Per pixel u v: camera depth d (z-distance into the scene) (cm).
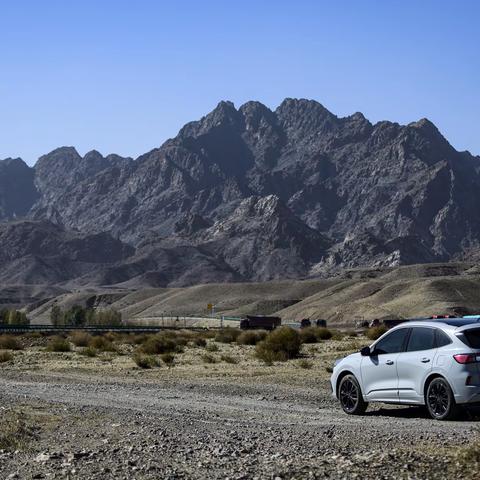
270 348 4362
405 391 1739
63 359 4553
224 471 1140
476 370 1612
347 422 1733
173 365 3891
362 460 1147
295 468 1119
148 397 2420
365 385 1844
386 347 1812
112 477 1117
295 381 2892
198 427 1672
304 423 1736
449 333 1667
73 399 2359
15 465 1245
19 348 6006
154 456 1289
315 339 6638
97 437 1535
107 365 3978
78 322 19750
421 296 18962
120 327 10156
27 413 1950
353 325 15950
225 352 5106
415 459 1137
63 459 1274
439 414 1670
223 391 2602
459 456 1123
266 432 1579
